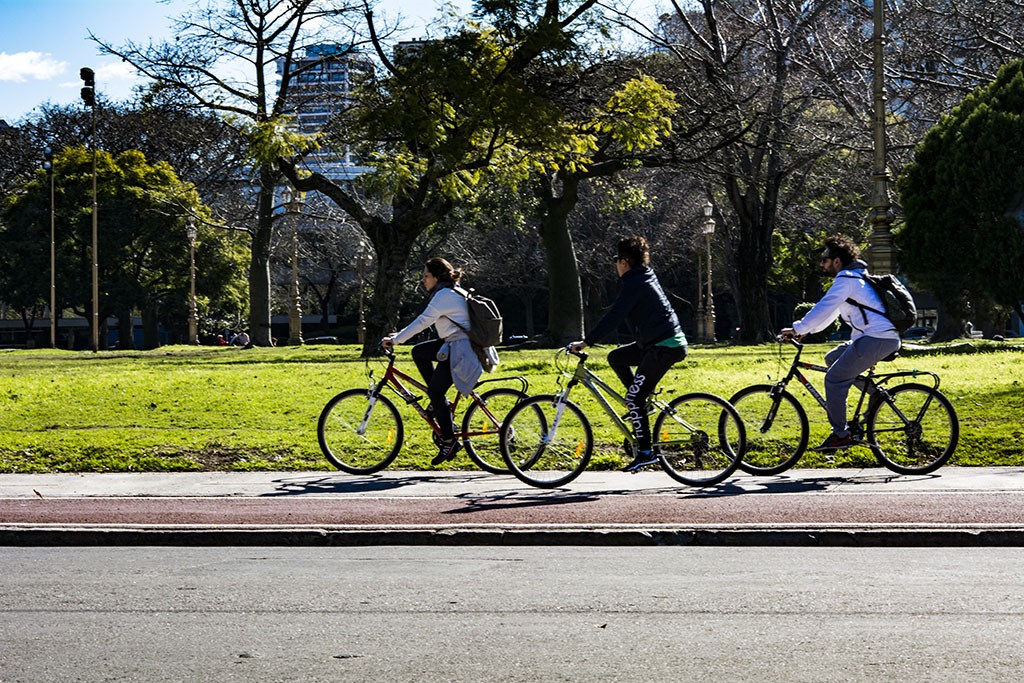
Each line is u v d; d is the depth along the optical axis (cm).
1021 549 770
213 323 8912
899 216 4762
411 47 2919
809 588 649
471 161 3039
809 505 895
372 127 2886
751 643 531
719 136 3969
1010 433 1216
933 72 4350
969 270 2911
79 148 6762
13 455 1273
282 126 2972
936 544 784
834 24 4700
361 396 1125
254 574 709
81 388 1889
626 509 894
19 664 507
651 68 3847
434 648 528
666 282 7438
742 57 4647
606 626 566
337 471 1164
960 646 522
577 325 3962
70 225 6694
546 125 2889
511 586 664
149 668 500
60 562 758
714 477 1017
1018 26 4147
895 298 1030
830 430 1193
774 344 4231
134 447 1291
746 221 4784
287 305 9988
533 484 1023
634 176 5112
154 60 3173
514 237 6550
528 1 2880
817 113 5125
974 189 2847
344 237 7156
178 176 7112
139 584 680
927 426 1052
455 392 1197
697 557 751
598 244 6225
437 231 4416
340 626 572
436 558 757
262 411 1575
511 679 479
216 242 6981
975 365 2016
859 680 472
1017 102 2825
